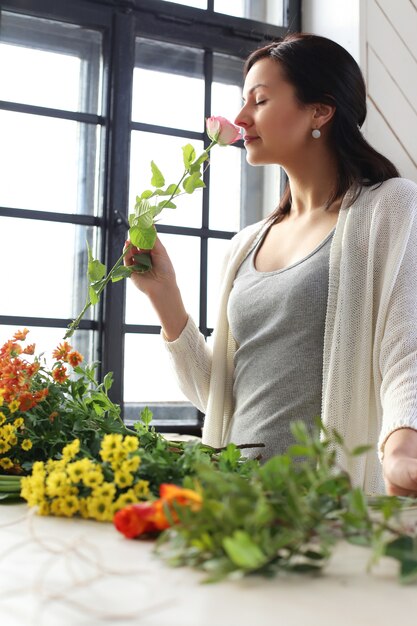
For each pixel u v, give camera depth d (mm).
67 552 595
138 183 2160
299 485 613
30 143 2051
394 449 1039
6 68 2033
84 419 1000
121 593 523
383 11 2195
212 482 577
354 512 588
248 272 1504
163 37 2189
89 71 2119
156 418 2154
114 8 2107
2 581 552
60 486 759
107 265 2047
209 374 1540
